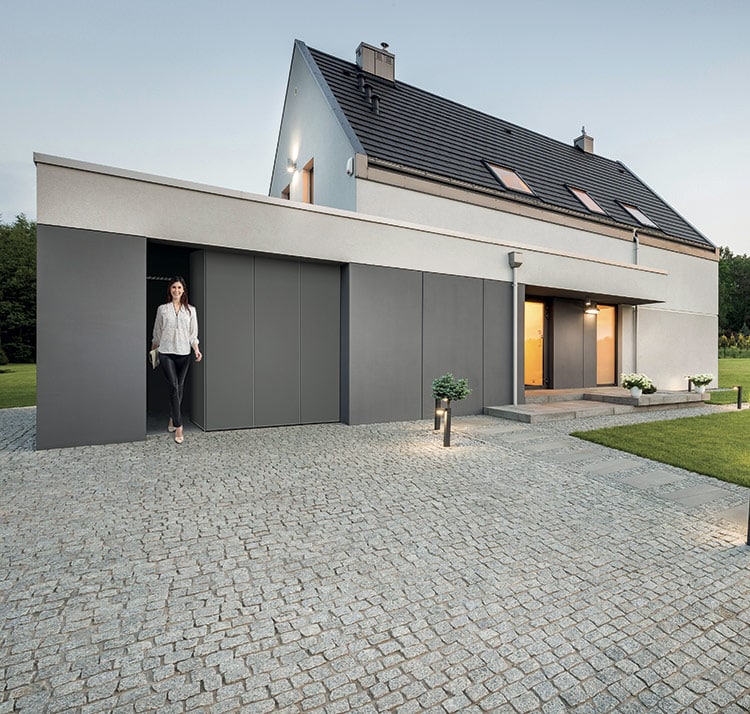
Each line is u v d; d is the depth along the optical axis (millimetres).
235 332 6332
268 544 2787
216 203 5922
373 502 3574
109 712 1462
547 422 7523
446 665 1733
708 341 14719
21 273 26766
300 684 1614
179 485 3857
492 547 2826
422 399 7645
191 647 1810
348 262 6910
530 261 9016
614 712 1515
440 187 9188
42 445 4922
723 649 1868
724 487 4199
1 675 1623
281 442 5613
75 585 2264
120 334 5289
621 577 2475
